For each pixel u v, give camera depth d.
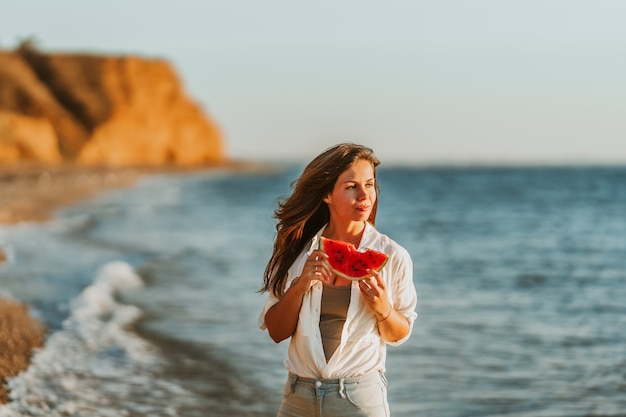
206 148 105.75
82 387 6.08
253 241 19.03
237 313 9.31
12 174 51.66
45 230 19.34
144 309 9.45
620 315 9.63
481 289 11.94
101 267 12.36
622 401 6.00
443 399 6.05
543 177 86.00
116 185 52.31
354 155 3.20
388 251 3.21
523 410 5.79
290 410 3.20
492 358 7.35
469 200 42.81
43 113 82.19
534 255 17.12
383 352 3.21
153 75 97.62
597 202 39.28
